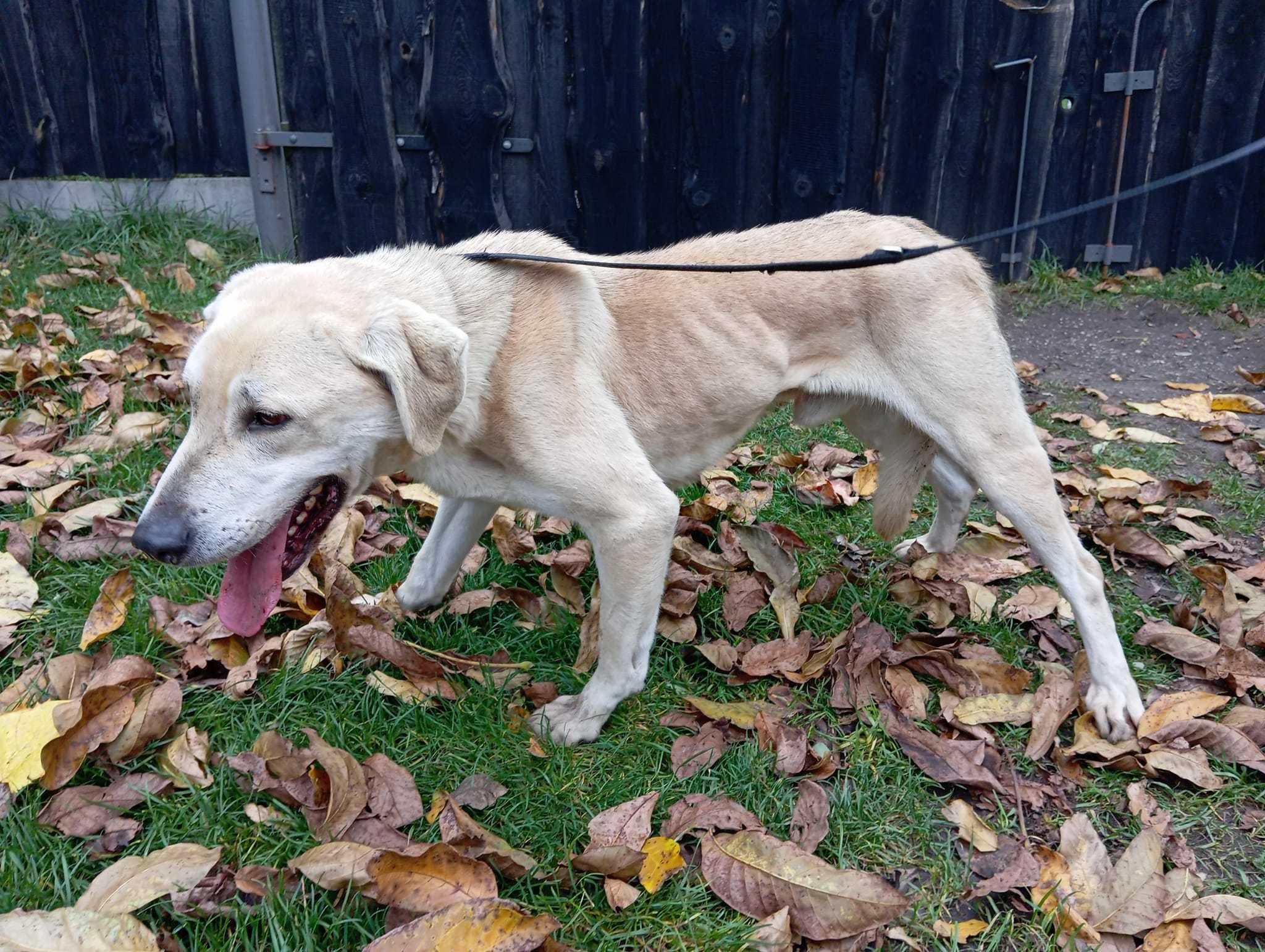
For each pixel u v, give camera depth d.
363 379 0.77
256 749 0.82
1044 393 1.80
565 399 0.85
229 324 0.76
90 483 1.22
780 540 1.22
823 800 0.81
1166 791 0.86
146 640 0.94
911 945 0.71
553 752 0.87
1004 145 2.22
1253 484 1.41
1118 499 1.33
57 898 0.68
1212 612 1.07
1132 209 2.32
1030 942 0.72
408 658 0.92
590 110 2.08
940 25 2.08
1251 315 2.11
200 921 0.68
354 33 1.97
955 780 0.84
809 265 0.90
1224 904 0.73
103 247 2.07
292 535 0.82
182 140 2.23
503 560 1.14
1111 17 2.14
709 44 2.05
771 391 0.98
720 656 0.99
